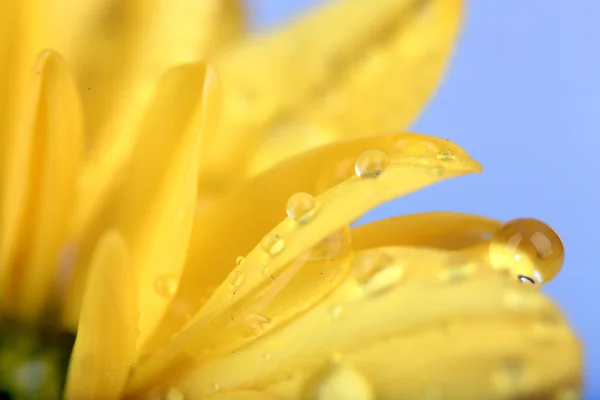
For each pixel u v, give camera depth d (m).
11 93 0.07
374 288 0.06
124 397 0.06
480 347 0.05
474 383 0.05
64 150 0.07
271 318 0.06
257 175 0.07
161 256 0.06
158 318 0.06
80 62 0.08
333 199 0.06
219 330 0.06
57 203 0.07
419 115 0.08
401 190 0.06
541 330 0.05
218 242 0.07
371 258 0.06
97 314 0.06
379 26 0.08
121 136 0.08
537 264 0.06
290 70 0.08
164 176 0.07
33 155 0.07
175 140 0.07
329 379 0.06
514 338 0.05
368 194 0.06
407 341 0.06
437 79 0.08
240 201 0.07
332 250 0.06
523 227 0.06
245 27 0.08
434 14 0.08
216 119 0.06
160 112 0.07
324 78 0.08
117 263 0.06
